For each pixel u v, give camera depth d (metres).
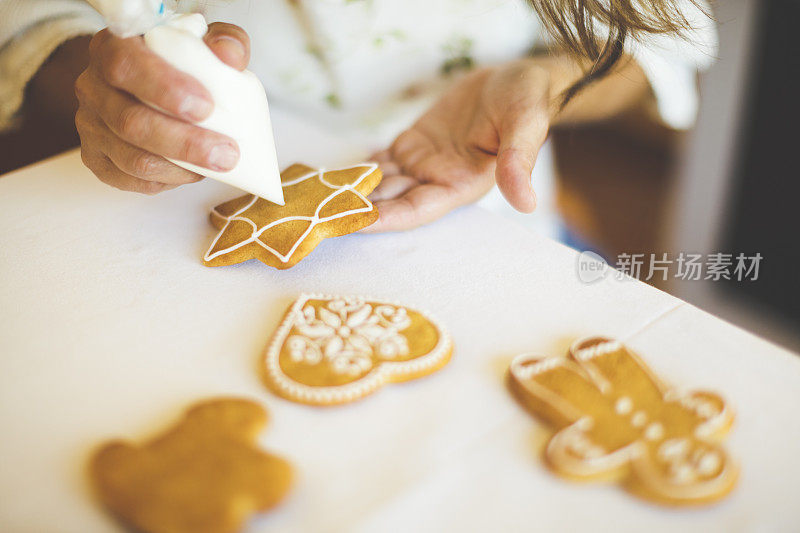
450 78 0.75
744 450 0.38
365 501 0.36
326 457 0.38
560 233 0.66
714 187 0.78
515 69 0.59
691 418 0.38
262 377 0.41
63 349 0.43
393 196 0.52
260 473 0.36
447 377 0.41
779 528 0.35
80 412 0.40
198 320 0.44
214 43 0.43
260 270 0.48
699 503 0.35
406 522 0.35
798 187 0.79
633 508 0.36
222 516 0.35
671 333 0.43
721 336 0.43
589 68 0.64
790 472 0.37
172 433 0.38
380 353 0.41
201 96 0.42
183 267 0.48
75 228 0.51
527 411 0.39
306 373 0.41
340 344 0.42
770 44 0.74
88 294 0.46
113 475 0.36
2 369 0.42
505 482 0.37
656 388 0.39
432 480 0.37
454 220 0.51
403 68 0.74
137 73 0.42
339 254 0.49
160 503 0.35
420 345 0.42
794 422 0.39
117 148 0.47
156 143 0.44
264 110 0.45
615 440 0.37
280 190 0.48
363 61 0.72
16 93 0.68
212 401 0.39
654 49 0.66
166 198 0.54
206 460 0.37
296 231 0.47
